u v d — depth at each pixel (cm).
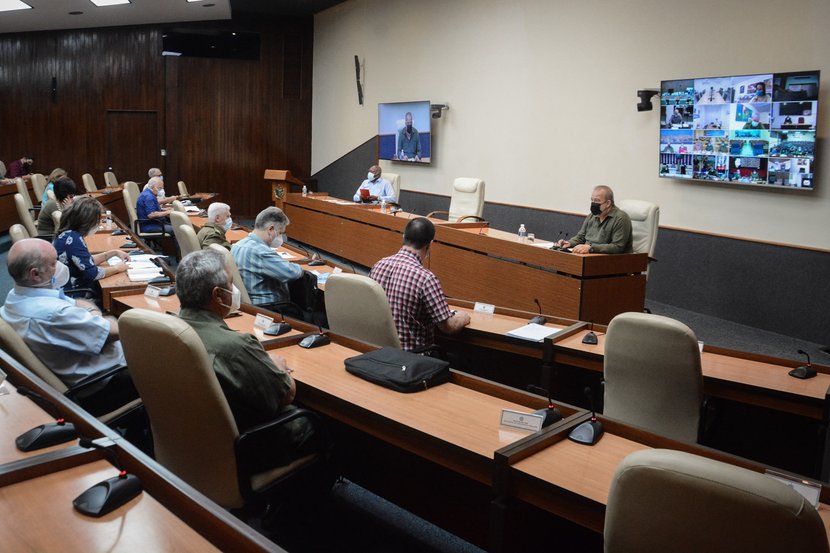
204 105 1302
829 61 545
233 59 1308
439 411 216
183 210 766
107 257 466
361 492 288
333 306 323
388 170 1134
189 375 194
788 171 566
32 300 267
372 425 215
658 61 684
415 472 249
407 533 257
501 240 580
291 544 246
